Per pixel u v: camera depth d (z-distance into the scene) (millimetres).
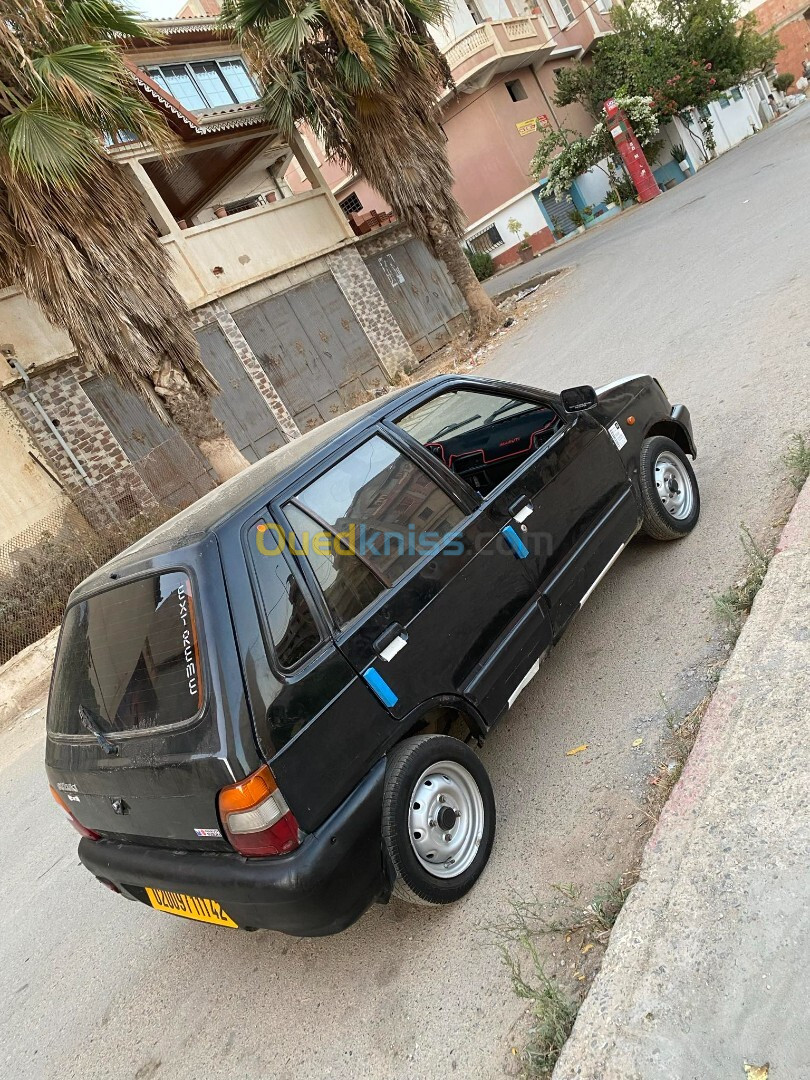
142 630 2609
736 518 4109
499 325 16047
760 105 38938
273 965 2986
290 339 15219
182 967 3275
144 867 2680
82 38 8734
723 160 27812
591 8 32969
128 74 9117
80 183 8781
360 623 2635
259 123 15789
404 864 2496
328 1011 2604
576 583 3469
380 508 2922
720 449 4977
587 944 2264
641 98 26562
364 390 16234
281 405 14727
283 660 2418
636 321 9719
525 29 28203
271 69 13734
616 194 28484
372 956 2740
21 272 9070
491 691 2973
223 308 14219
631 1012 1920
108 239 9055
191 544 2531
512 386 3770
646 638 3600
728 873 2113
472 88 27766
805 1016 1712
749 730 2531
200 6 25656
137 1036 2986
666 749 2855
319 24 13062
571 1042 1941
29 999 3564
